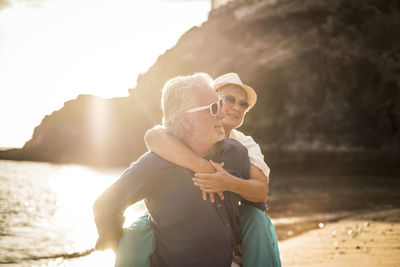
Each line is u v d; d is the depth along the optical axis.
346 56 45.19
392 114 42.34
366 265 4.59
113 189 1.71
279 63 53.59
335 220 11.33
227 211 1.80
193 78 1.81
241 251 1.92
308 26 54.41
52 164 114.38
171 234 1.73
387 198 17.91
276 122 53.28
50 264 8.74
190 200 1.69
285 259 5.60
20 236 12.88
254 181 1.86
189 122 1.77
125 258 1.79
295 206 17.34
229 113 2.39
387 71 38.97
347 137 46.09
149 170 1.71
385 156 42.41
